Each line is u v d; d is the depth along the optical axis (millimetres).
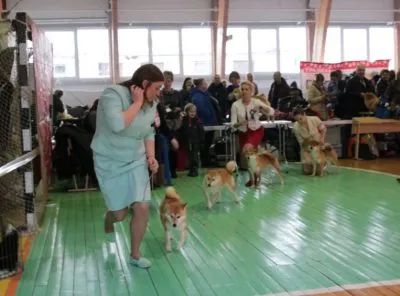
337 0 14922
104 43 14078
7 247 3746
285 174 7961
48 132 6727
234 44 14883
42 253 4277
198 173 8328
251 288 3352
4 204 4566
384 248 4102
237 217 5285
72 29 13867
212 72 14633
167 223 4184
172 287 3426
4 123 4438
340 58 15352
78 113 10656
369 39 15414
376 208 5477
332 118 10086
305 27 15031
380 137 10039
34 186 5031
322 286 3336
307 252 4055
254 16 14648
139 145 3656
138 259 3854
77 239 4680
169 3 14117
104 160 3629
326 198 6082
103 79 14227
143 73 3480
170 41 14445
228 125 8562
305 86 12391
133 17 13984
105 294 3348
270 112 7656
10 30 4520
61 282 3588
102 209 5941
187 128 8102
